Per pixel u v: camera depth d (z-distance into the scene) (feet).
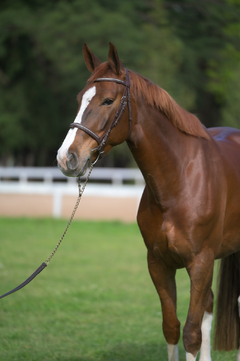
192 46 141.49
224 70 140.05
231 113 132.87
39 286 33.78
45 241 52.65
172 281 16.35
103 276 37.11
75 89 121.29
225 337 19.72
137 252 47.14
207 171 15.83
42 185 86.02
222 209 16.11
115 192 70.79
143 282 35.24
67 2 124.26
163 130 15.56
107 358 20.65
